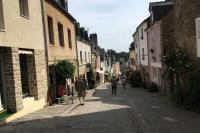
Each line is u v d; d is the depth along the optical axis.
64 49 24.78
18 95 13.48
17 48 13.77
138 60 47.19
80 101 20.22
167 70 19.69
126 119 13.20
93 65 48.22
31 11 16.11
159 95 26.81
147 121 12.74
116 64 118.56
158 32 28.61
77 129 10.84
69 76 20.30
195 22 17.03
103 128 11.05
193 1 17.20
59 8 23.25
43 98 17.50
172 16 26.03
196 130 10.80
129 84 53.50
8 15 12.95
